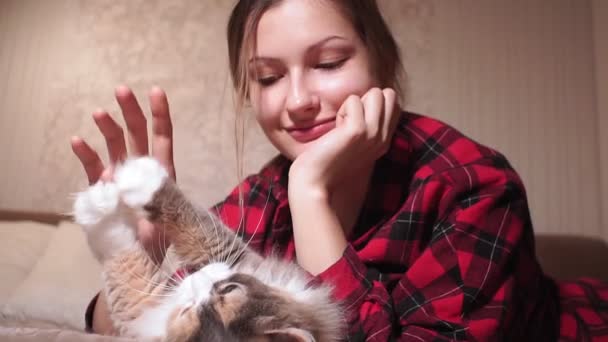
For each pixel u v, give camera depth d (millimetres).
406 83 1585
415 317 662
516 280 743
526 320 806
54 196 2160
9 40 2219
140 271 753
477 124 1973
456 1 1987
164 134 822
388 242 773
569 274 1676
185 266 793
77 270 1512
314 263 678
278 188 984
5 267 1577
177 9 2111
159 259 828
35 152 2186
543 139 1947
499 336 667
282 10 786
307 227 687
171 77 2098
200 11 2096
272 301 689
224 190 2035
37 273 1525
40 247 1725
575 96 1932
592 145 1923
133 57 2129
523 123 1954
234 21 937
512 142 1960
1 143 2209
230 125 2043
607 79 1831
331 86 801
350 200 875
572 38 1935
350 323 659
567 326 913
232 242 815
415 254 784
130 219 783
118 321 727
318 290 693
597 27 1892
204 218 801
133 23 2135
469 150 848
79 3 2172
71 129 2160
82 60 2164
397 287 701
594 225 1916
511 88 1961
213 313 668
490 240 711
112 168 805
